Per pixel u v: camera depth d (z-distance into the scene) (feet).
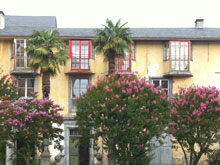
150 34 92.53
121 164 66.33
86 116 65.62
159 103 65.21
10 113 67.92
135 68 92.68
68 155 88.84
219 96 72.33
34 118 69.10
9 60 91.45
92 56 92.07
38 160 80.33
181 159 89.86
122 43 78.23
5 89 81.82
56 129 72.23
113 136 62.54
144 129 67.10
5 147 85.97
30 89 90.79
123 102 63.46
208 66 93.20
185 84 92.38
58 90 91.20
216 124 68.33
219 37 91.66
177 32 94.38
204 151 73.46
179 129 70.23
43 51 73.72
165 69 92.27
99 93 64.90
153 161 89.86
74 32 92.79
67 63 90.94
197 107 70.08
